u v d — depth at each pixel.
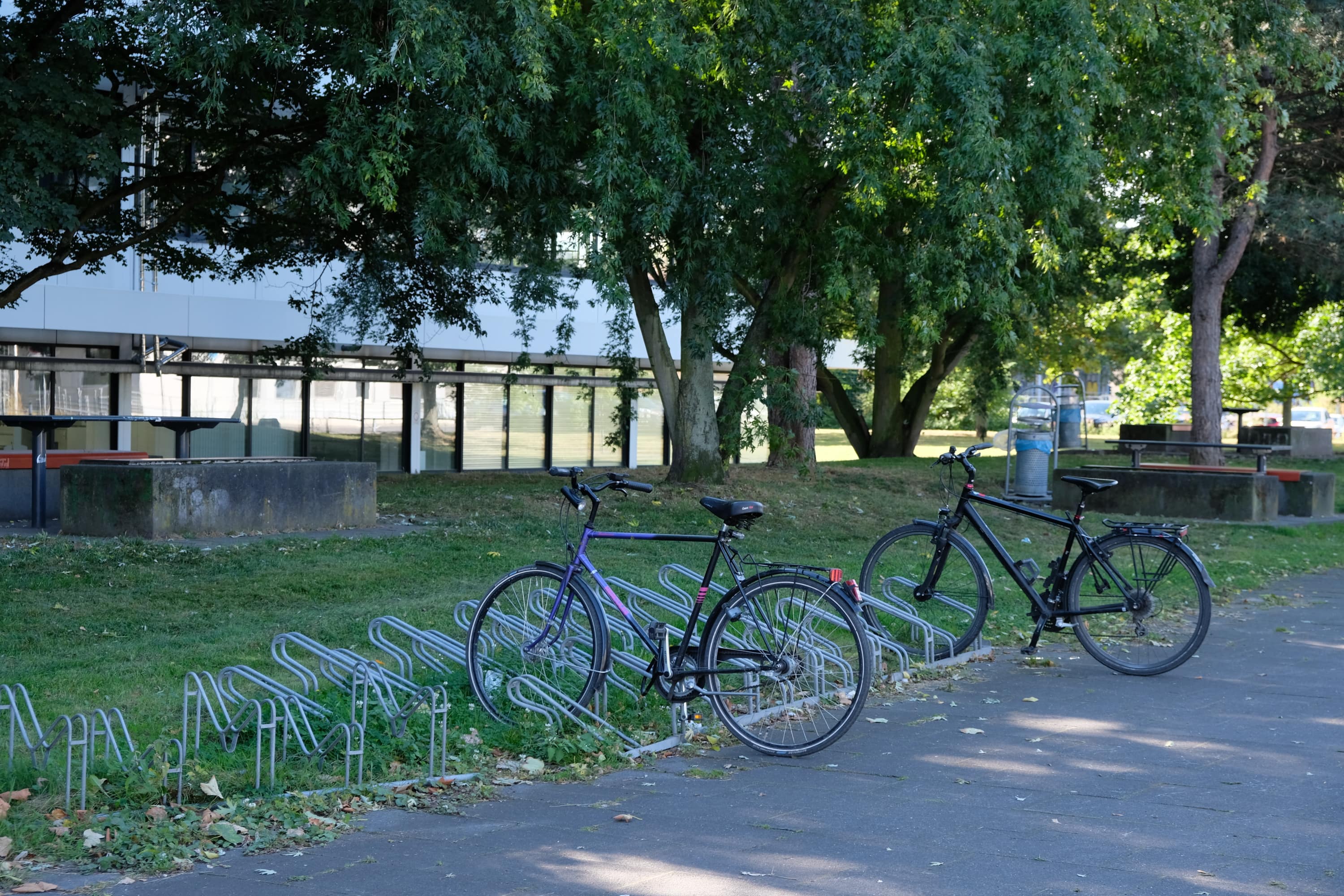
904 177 15.02
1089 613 7.79
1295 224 25.25
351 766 5.29
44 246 16.75
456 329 28.08
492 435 30.61
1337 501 22.88
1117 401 45.41
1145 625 7.70
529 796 5.01
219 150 17.11
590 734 5.69
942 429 64.94
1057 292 25.89
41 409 23.59
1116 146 16.25
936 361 31.53
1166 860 4.22
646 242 14.88
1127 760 5.57
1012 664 7.88
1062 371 41.09
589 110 13.55
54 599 9.39
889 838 4.45
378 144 12.21
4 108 12.80
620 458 33.22
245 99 15.14
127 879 3.98
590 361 32.00
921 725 6.23
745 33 13.71
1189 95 15.34
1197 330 25.17
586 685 6.17
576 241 16.08
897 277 16.83
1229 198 24.48
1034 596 7.97
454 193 13.31
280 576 10.48
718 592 6.13
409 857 4.21
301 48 14.39
